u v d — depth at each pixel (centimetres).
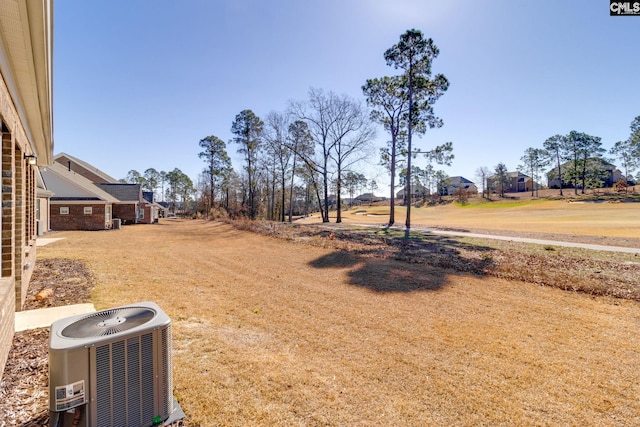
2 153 445
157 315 261
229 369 375
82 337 217
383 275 892
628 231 1744
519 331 523
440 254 1138
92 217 2398
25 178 662
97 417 215
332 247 1334
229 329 505
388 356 433
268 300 677
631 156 5278
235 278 871
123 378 227
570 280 784
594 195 5019
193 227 2683
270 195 4672
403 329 530
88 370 211
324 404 320
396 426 292
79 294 637
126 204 3228
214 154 4650
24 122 582
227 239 1764
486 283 804
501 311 616
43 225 2006
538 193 6366
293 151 3081
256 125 3797
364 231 1934
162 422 249
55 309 540
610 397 345
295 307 635
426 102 2227
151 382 242
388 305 652
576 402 336
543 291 736
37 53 349
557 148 5781
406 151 2522
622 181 5075
